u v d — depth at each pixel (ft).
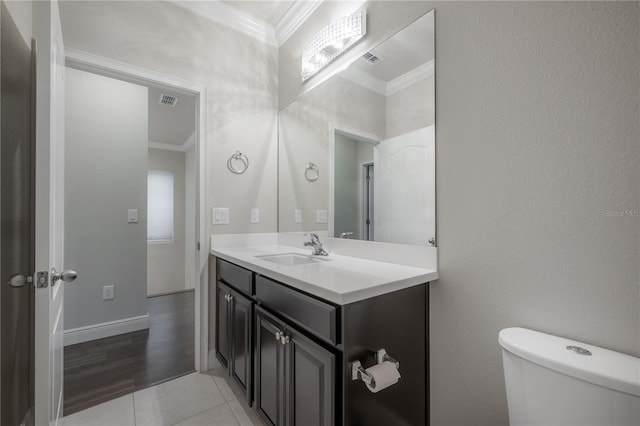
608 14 2.69
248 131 7.31
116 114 8.61
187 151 15.17
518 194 3.30
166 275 14.11
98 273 8.25
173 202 14.74
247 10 7.05
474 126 3.71
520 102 3.28
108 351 7.38
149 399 5.40
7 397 3.70
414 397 3.94
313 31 6.68
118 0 5.71
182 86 6.34
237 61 7.17
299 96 7.05
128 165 8.77
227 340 5.74
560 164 2.99
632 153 2.57
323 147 6.28
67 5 5.24
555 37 3.02
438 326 4.08
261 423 4.78
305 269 4.27
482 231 3.63
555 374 2.49
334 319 3.11
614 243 2.67
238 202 7.11
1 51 3.50
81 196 8.05
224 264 6.02
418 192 4.41
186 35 6.45
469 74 3.77
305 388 3.50
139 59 5.88
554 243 3.03
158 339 8.16
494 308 3.51
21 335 4.16
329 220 6.16
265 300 4.34
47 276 3.35
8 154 3.73
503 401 3.42
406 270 4.20
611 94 2.68
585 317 2.83
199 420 4.85
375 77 5.11
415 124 4.45
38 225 3.33
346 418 3.08
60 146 4.43
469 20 3.77
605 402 2.25
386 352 3.54
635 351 2.56
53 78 3.73
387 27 4.92
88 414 4.98
